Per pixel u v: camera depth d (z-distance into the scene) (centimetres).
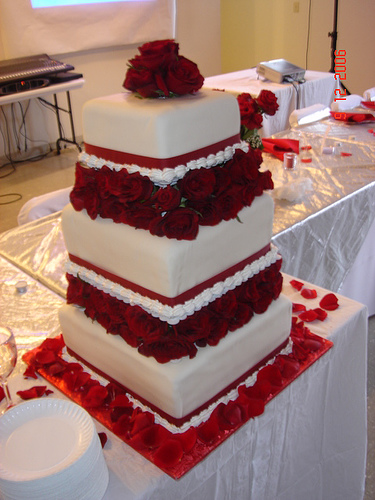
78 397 93
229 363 87
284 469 110
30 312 124
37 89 386
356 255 199
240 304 89
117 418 87
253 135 146
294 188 186
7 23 423
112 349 88
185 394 80
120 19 494
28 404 77
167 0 520
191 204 79
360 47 504
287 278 132
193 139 76
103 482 74
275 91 327
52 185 426
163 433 82
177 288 77
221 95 81
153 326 80
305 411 108
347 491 137
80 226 88
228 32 612
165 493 80
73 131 479
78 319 96
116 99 82
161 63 76
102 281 88
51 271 146
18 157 484
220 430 84
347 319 114
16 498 66
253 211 87
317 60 540
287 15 544
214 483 90
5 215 374
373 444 179
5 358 85
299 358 100
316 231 178
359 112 282
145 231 79
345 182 199
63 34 461
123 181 76
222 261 84
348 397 122
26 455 70
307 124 277
